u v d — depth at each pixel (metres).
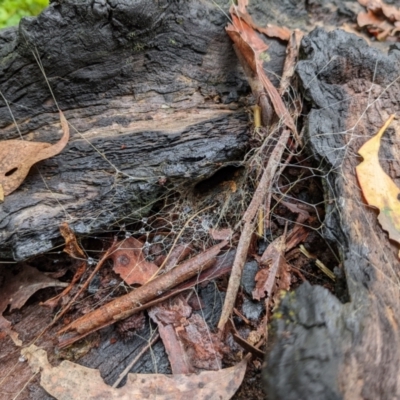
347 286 0.18
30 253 0.23
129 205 0.25
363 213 0.21
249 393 0.20
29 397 0.21
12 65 0.25
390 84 0.25
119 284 0.24
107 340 0.22
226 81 0.28
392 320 0.17
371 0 0.33
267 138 0.24
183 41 0.27
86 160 0.25
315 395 0.15
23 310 0.24
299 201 0.24
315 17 0.32
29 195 0.24
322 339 0.16
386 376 0.16
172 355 0.21
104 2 0.23
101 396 0.20
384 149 0.23
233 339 0.22
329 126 0.23
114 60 0.26
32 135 0.26
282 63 0.30
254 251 0.24
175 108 0.27
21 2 0.50
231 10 0.28
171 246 0.25
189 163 0.25
